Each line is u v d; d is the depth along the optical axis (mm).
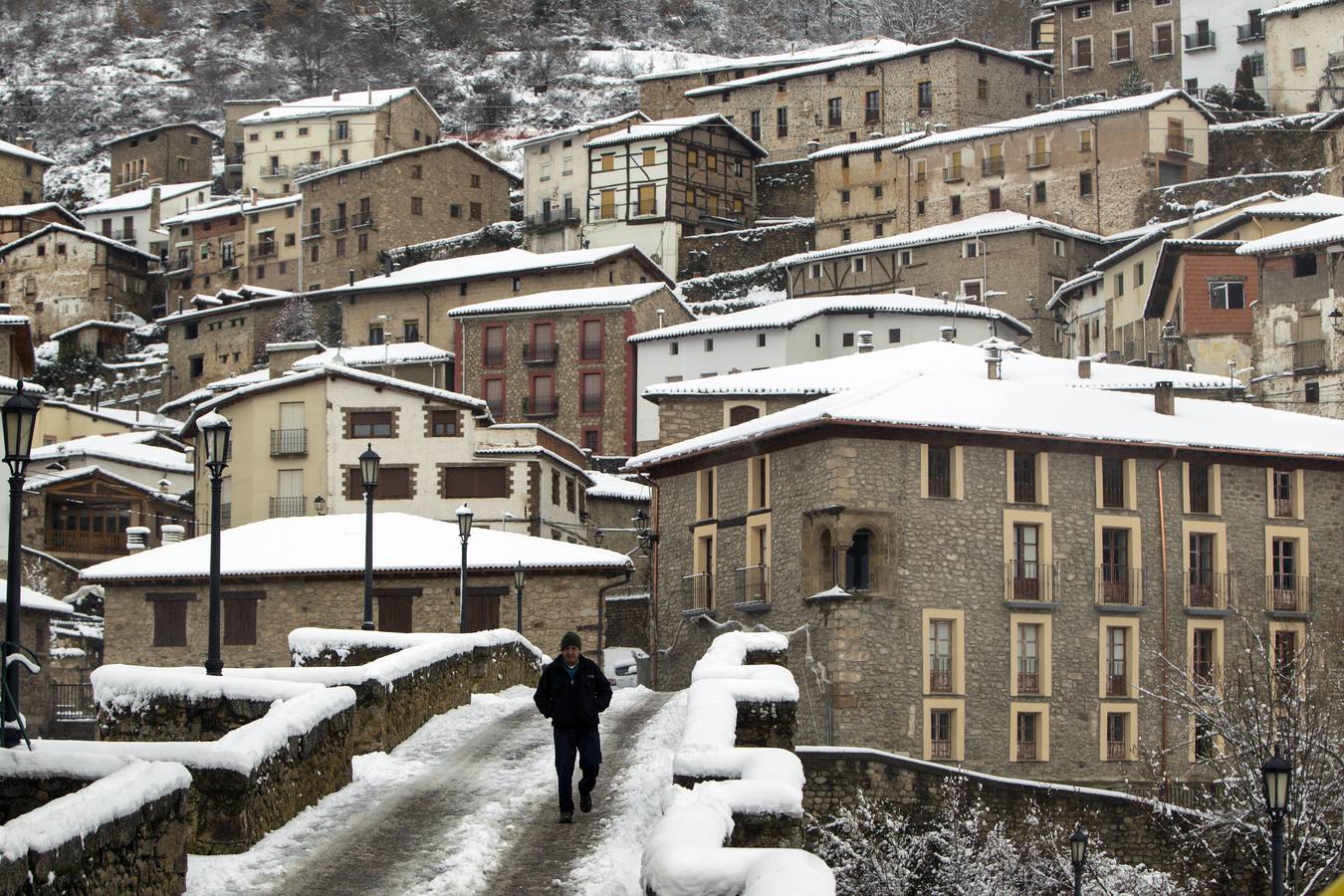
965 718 61531
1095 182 127812
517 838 20703
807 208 147875
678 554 71250
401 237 158000
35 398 21266
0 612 61844
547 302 118375
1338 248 87750
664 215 143125
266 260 164500
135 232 178750
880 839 48281
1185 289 94188
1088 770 62781
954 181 133750
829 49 162875
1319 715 51625
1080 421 65062
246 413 89125
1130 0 147250
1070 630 63344
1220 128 129875
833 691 60469
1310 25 136750
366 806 22500
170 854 16953
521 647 43000
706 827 14859
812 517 62281
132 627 66375
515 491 86750
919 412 62469
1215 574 66062
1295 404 88125
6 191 188375
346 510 87375
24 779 17578
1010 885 47656
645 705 35312
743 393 78125
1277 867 30172
